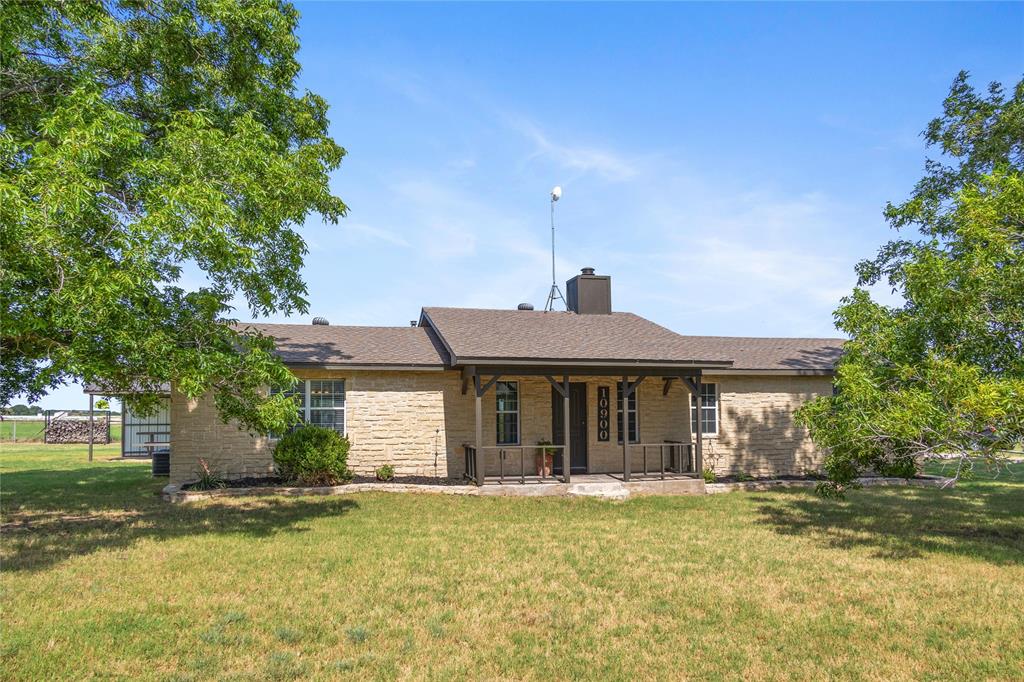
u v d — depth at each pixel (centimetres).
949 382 856
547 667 527
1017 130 1523
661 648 569
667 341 1698
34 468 2100
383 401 1583
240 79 1323
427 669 521
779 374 1781
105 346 927
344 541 966
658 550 930
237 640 573
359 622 624
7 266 807
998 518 1205
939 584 761
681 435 1767
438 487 1445
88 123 905
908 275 1012
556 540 993
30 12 1039
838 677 515
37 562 837
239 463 1501
